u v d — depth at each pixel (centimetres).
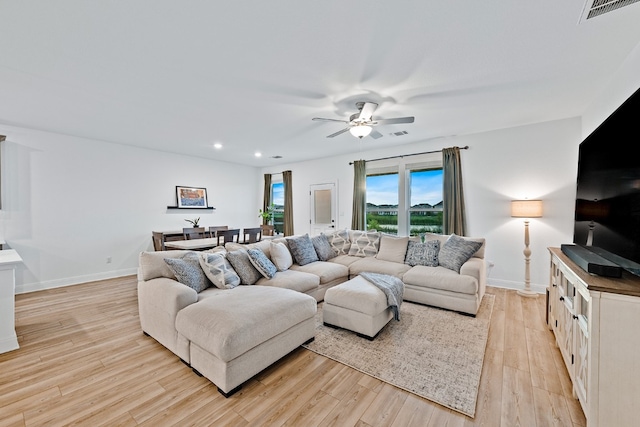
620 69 245
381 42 206
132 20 180
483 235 451
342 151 591
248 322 198
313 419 167
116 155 523
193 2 165
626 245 171
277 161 711
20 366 223
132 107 333
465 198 466
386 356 236
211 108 337
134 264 548
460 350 244
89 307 358
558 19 183
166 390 194
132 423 164
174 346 231
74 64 235
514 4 169
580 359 172
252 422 165
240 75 254
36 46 209
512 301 371
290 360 231
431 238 424
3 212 409
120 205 529
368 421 166
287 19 181
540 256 407
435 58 228
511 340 263
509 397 186
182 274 263
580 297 179
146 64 236
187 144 529
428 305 351
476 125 414
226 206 719
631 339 138
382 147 553
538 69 248
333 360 231
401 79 263
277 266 364
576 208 263
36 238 436
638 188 158
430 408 176
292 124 401
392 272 379
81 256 481
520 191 420
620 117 181
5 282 246
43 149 442
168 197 602
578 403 179
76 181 476
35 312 340
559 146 390
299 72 249
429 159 501
